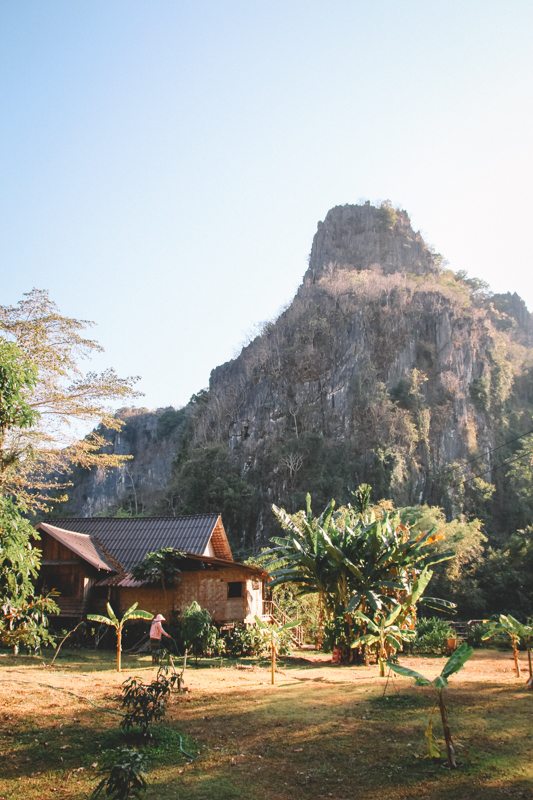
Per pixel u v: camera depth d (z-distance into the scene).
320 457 79.75
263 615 23.86
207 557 20.91
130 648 19.75
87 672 13.04
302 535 18.78
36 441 19.08
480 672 14.80
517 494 77.00
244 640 18.69
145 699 7.77
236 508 72.19
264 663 16.70
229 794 6.00
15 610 9.86
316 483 74.75
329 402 88.38
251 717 8.81
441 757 6.93
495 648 22.97
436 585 44.16
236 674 13.60
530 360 111.25
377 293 100.56
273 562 18.72
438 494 78.38
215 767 6.76
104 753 7.06
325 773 6.56
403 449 79.62
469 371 94.44
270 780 6.38
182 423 122.88
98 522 26.25
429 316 99.06
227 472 77.44
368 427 82.31
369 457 77.69
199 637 18.38
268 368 96.12
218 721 8.61
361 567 17.19
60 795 5.99
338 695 10.45
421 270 132.62
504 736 7.72
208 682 12.10
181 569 21.44
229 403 95.06
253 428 89.69
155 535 24.67
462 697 10.20
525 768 6.53
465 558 46.78
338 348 94.19
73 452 20.56
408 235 138.38
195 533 24.42
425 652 21.41
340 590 17.28
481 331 99.94
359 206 142.50
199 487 73.94
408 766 6.71
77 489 116.81
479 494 79.19
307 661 17.67
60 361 19.95
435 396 91.00
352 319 96.25
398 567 17.23
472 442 86.62
